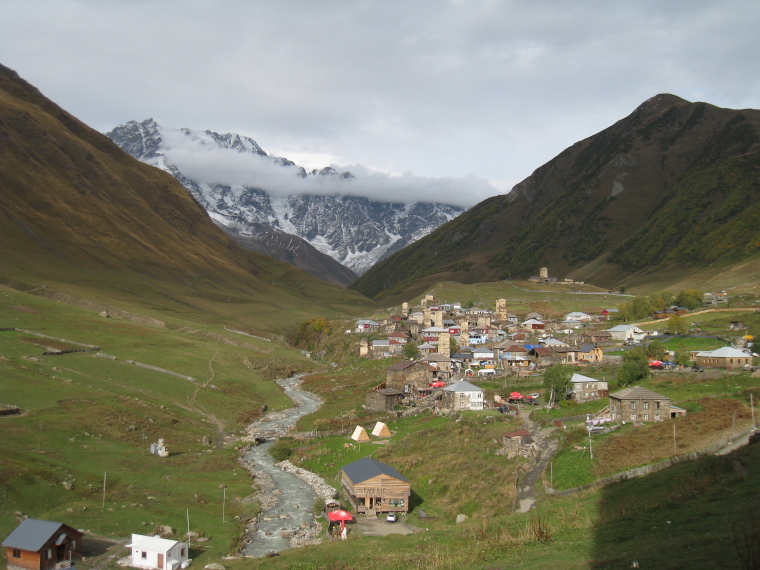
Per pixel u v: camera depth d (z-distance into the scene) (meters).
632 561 51.12
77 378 151.50
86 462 99.88
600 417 113.62
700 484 68.38
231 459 119.56
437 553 65.50
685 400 110.62
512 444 104.50
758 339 166.12
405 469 106.88
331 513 86.25
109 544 74.00
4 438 101.19
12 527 73.38
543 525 67.06
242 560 70.06
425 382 173.38
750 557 45.06
